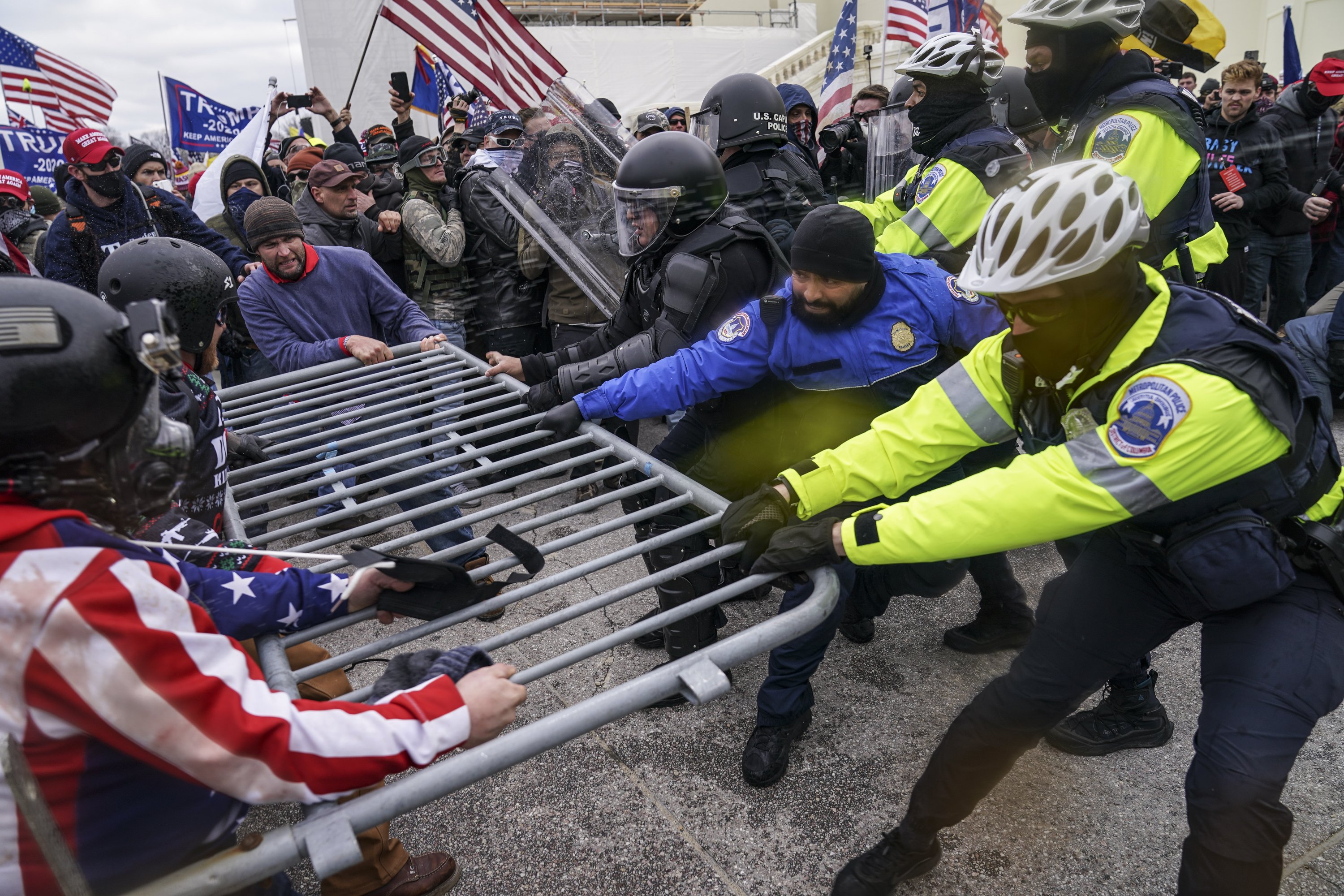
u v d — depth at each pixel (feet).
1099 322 4.19
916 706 8.03
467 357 8.79
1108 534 5.17
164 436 2.98
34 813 2.51
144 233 12.42
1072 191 3.89
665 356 7.19
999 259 4.10
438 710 3.18
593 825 6.84
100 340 2.60
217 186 17.10
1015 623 8.66
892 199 10.34
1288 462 4.16
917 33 14.83
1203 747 4.36
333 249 10.20
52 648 2.46
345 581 4.29
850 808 6.82
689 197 7.09
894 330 6.36
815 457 5.41
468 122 20.04
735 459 7.73
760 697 7.16
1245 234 16.05
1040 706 5.10
